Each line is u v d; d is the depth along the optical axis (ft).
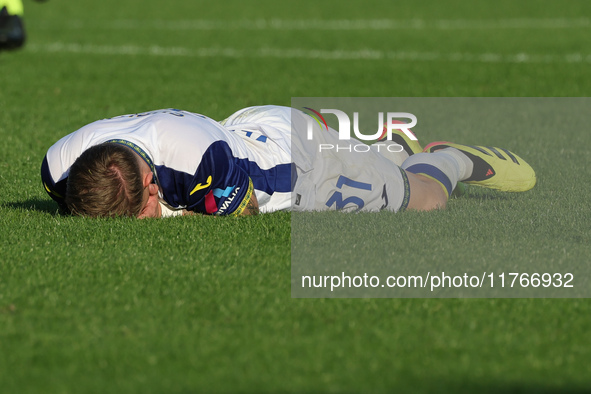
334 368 28.17
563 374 27.84
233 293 34.86
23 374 27.78
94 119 90.27
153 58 146.82
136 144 42.96
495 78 126.72
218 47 164.55
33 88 111.96
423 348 29.76
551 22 216.74
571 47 165.48
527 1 269.03
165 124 43.83
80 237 41.68
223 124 52.85
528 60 147.02
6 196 53.83
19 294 34.63
